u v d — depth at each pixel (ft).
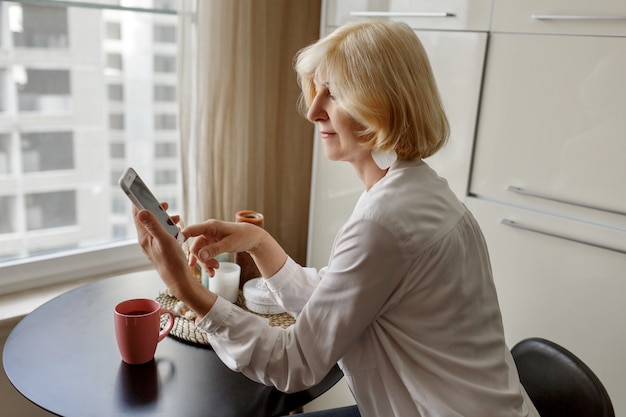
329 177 6.39
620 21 4.38
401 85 3.05
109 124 5.92
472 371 3.09
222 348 3.22
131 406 3.14
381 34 3.12
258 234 3.82
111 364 3.52
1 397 4.99
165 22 6.06
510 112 5.05
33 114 5.41
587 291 4.84
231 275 4.24
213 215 6.13
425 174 3.29
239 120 6.00
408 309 3.10
